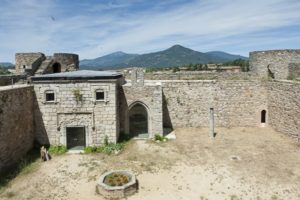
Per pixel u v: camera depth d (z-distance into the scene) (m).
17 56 33.53
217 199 14.26
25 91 20.59
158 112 24.03
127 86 24.17
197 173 17.20
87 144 22.19
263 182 15.82
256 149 21.09
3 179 16.58
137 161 19.22
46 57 34.75
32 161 19.50
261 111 27.11
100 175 17.11
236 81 26.86
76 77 21.56
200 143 22.78
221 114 27.16
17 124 19.41
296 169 17.38
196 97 27.06
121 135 24.45
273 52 30.86
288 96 23.53
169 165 18.47
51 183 16.16
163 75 33.28
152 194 14.84
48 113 21.95
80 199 14.44
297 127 22.39
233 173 17.05
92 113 21.95
